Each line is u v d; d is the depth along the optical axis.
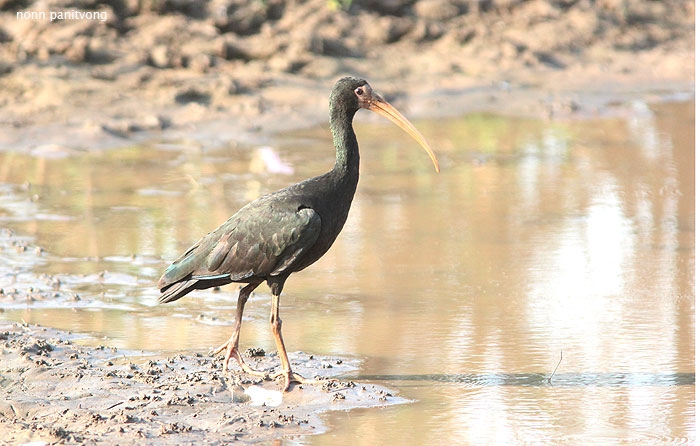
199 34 26.12
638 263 14.39
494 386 10.23
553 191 18.36
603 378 10.43
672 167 20.19
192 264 10.22
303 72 25.92
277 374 10.27
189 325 11.95
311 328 11.85
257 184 18.38
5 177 18.45
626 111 25.69
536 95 26.58
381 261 14.45
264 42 26.42
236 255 10.02
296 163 19.77
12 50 23.89
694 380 10.37
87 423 9.14
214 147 21.11
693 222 16.52
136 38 25.47
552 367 10.72
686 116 25.20
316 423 9.32
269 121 22.73
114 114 22.19
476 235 15.73
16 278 13.31
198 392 9.91
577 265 14.29
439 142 22.23
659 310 12.49
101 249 14.65
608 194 18.19
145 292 13.05
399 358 10.95
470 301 12.80
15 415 9.43
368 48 28.09
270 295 13.13
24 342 10.97
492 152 21.39
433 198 17.91
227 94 23.70
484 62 28.38
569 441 8.96
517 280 13.64
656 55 30.72
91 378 10.13
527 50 29.48
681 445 8.88
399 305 12.66
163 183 18.38
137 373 10.27
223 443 8.81
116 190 17.88
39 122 21.39
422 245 15.21
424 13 30.14
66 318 12.05
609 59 30.05
